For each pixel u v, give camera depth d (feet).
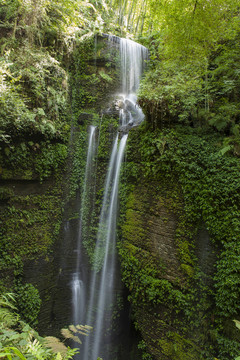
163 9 17.44
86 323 24.44
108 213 25.61
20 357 5.96
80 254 26.35
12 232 21.93
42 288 22.88
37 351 6.95
